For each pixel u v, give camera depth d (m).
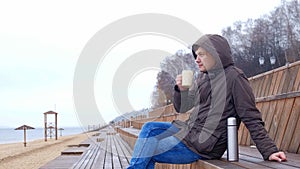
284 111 4.13
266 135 2.89
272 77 4.81
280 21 18.31
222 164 2.72
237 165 2.63
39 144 28.39
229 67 3.09
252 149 4.24
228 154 2.96
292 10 18.73
